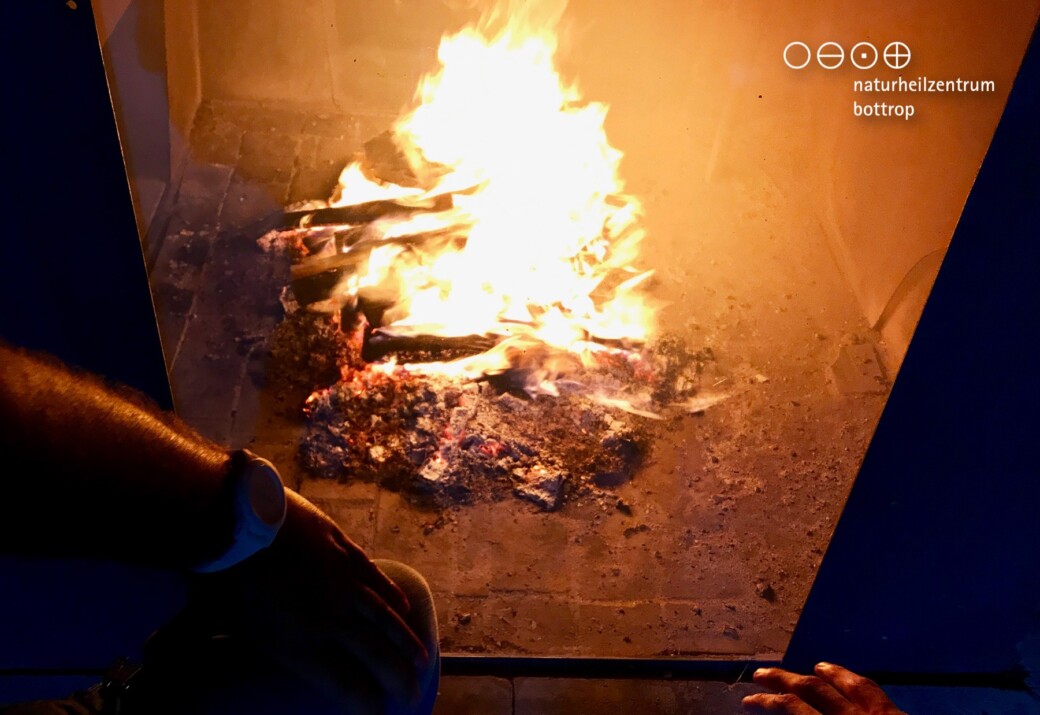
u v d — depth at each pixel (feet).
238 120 10.11
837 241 9.22
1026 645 5.79
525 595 6.32
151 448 1.65
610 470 7.20
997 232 3.98
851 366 8.23
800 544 6.82
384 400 7.45
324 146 9.97
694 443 7.48
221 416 7.30
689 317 8.52
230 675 2.10
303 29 10.04
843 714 3.97
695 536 6.82
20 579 4.97
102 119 3.96
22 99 3.81
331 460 7.04
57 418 1.47
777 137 10.09
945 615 5.60
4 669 5.43
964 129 6.57
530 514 6.84
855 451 7.54
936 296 4.21
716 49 9.93
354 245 8.82
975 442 4.71
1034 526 5.04
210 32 9.92
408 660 2.17
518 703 5.58
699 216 9.54
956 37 6.68
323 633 2.07
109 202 4.22
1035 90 3.65
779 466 7.39
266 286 8.36
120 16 7.34
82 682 5.42
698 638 6.14
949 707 5.74
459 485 6.95
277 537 2.07
